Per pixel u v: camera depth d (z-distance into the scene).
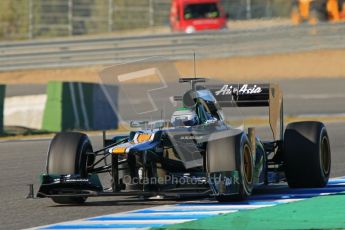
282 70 127.31
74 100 71.31
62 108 70.56
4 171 44.28
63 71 134.12
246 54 134.12
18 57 134.62
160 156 30.28
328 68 127.06
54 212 29.80
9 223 27.80
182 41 136.62
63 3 179.38
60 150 30.27
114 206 30.67
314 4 146.62
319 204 28.95
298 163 33.16
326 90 105.44
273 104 33.16
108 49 134.88
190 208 29.09
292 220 25.80
